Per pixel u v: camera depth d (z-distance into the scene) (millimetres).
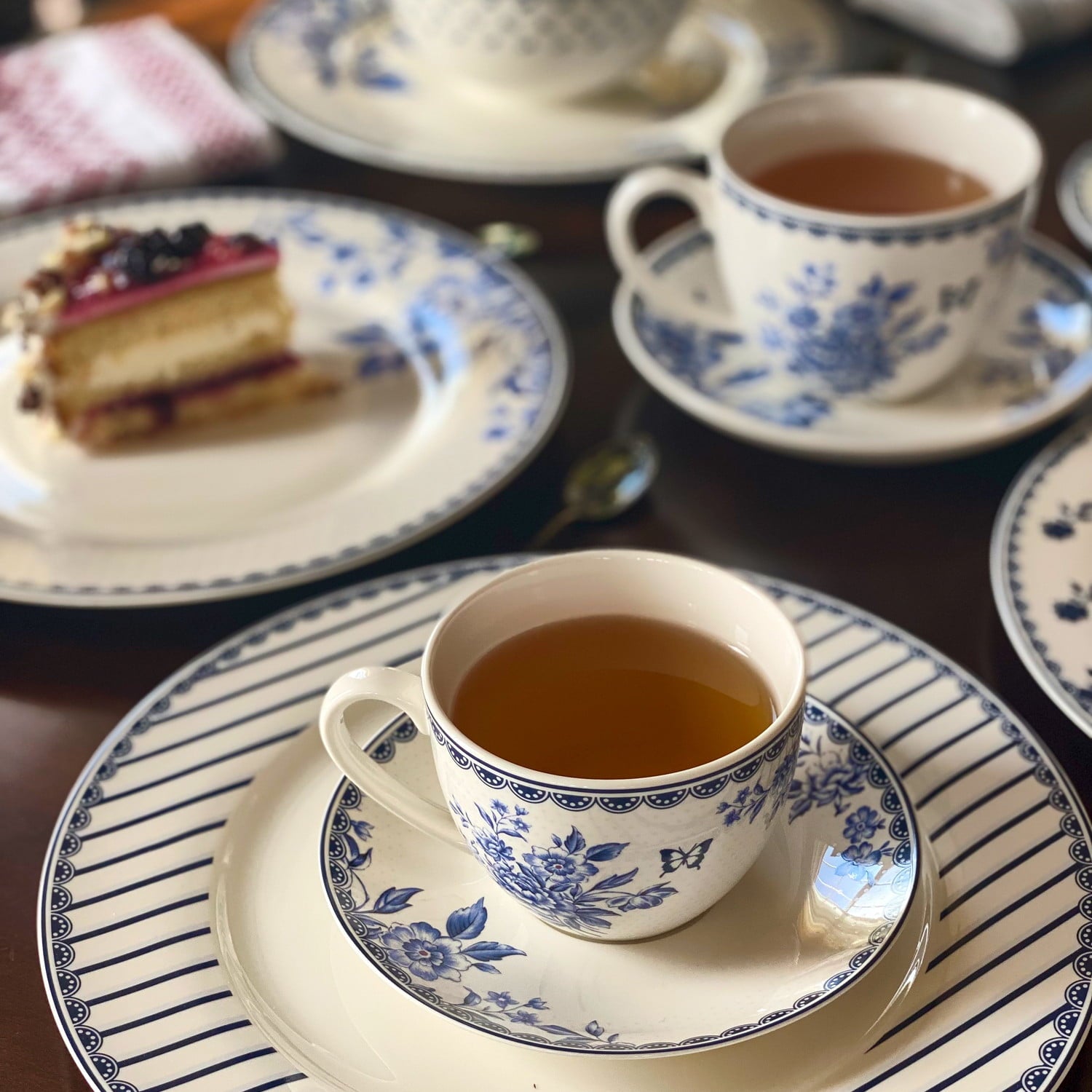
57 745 466
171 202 739
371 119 795
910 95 617
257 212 736
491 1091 343
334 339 675
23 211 759
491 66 781
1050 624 451
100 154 777
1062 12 848
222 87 846
